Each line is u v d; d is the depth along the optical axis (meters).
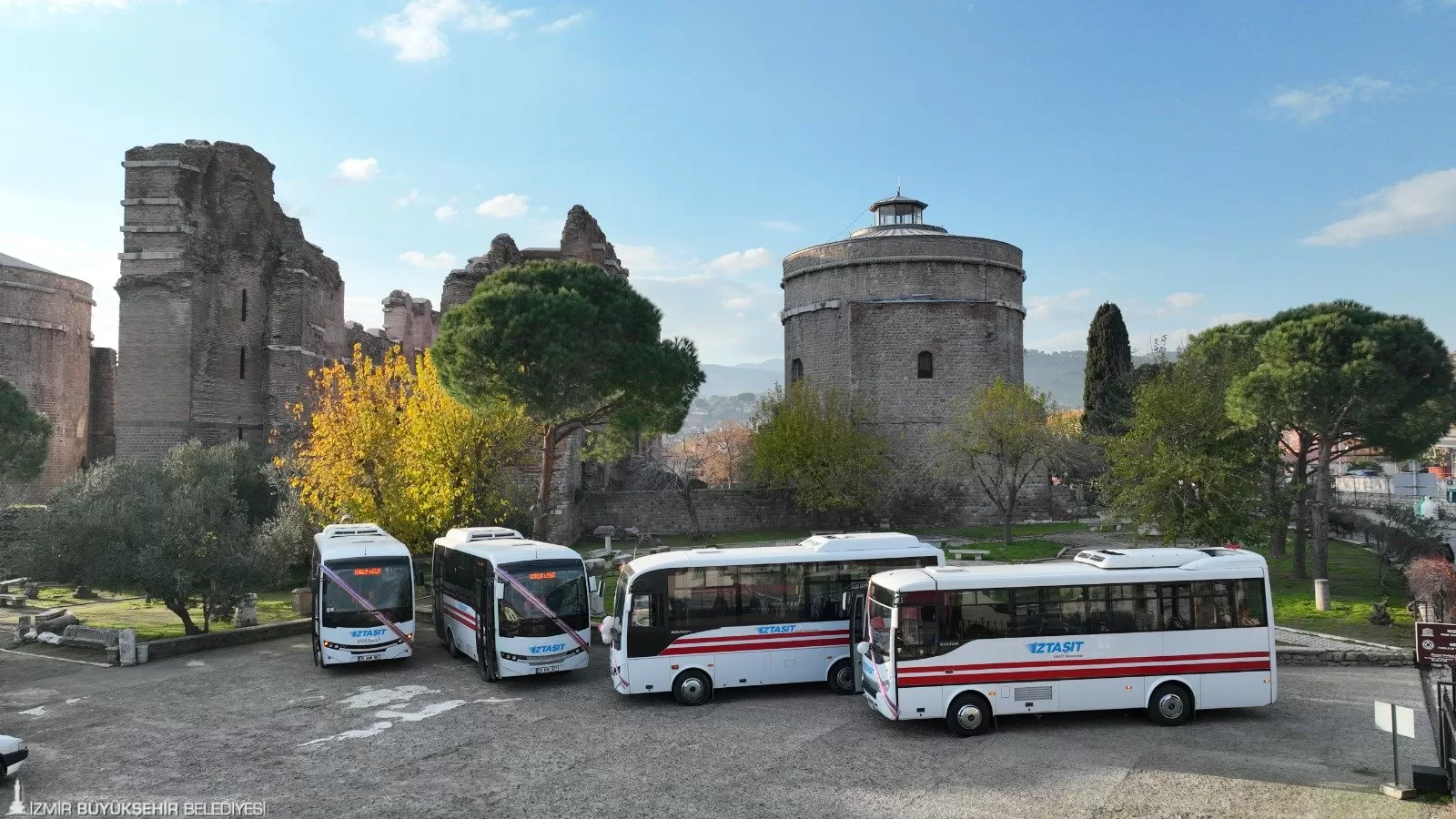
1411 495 55.22
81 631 24.03
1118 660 16.59
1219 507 29.17
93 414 66.69
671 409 32.09
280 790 13.52
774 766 14.55
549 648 19.98
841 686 19.22
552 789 13.55
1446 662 14.93
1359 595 29.31
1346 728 16.44
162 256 45.81
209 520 25.92
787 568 19.17
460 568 22.95
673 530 48.81
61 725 16.95
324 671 21.61
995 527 49.41
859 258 53.50
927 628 16.31
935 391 52.34
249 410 49.16
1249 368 36.22
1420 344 28.55
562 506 42.75
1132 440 31.31
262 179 50.75
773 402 50.72
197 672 21.41
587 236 49.19
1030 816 12.38
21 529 34.06
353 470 30.20
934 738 16.09
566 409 29.61
